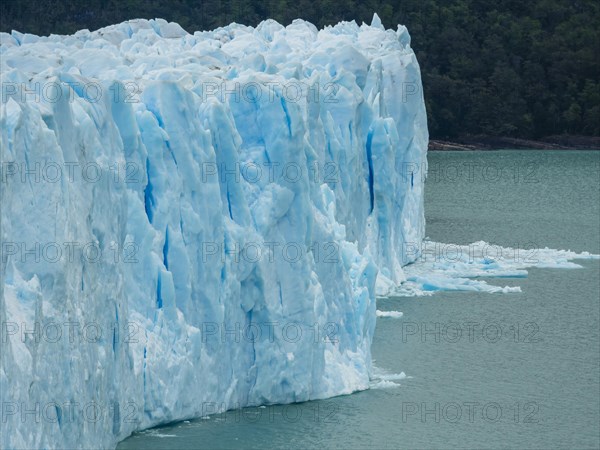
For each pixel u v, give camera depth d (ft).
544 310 264.31
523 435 178.19
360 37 323.98
